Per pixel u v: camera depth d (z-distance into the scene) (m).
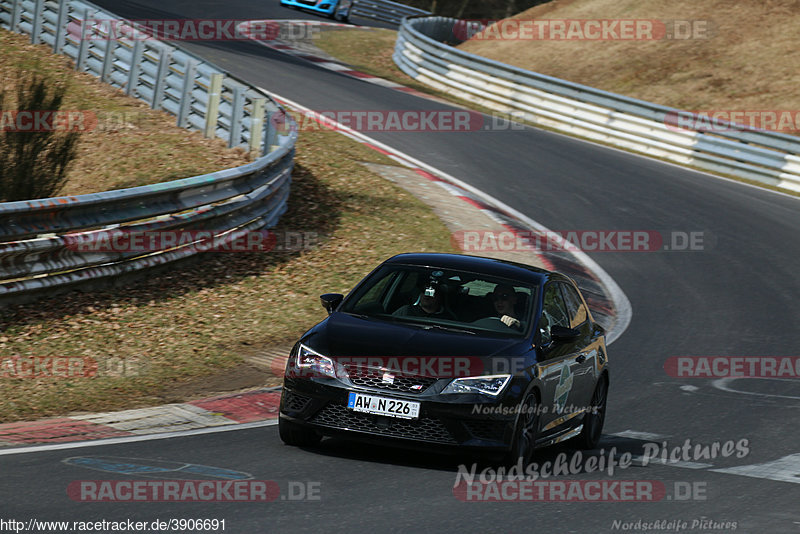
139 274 45.38
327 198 64.75
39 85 75.62
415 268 29.64
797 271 63.44
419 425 24.86
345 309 28.66
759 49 124.69
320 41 139.12
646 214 74.12
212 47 113.06
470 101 115.25
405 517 21.00
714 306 55.19
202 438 27.83
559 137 100.50
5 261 38.78
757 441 32.53
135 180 61.22
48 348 36.47
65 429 28.44
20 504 20.34
